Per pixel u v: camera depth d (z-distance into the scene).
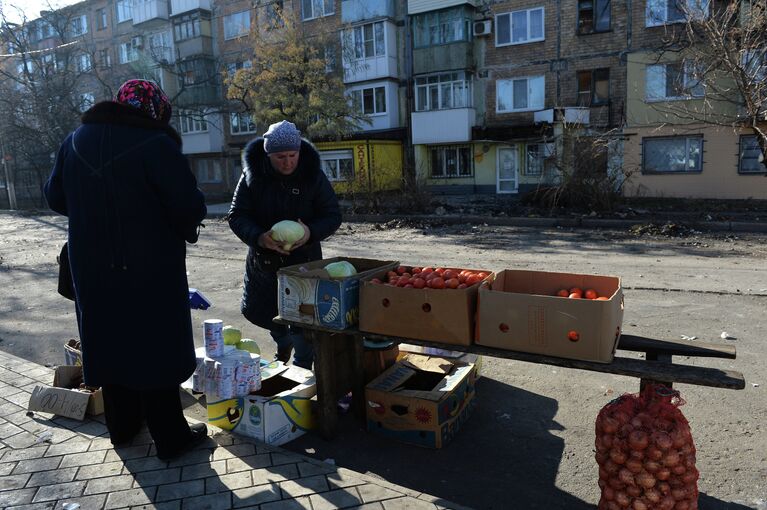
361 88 29.56
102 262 2.90
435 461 3.39
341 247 12.95
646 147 22.75
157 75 36.25
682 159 22.14
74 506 2.75
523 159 26.30
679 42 16.88
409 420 3.56
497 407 4.12
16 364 4.89
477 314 2.86
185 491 2.87
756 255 10.51
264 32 24.95
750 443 3.49
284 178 3.72
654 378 2.49
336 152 28.55
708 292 7.33
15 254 13.38
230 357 3.60
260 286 3.89
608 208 17.38
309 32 30.84
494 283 3.11
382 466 3.34
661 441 2.41
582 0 24.00
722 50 13.91
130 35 39.25
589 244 12.43
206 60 34.56
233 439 3.45
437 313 2.92
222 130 35.62
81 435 3.51
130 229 2.88
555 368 4.84
